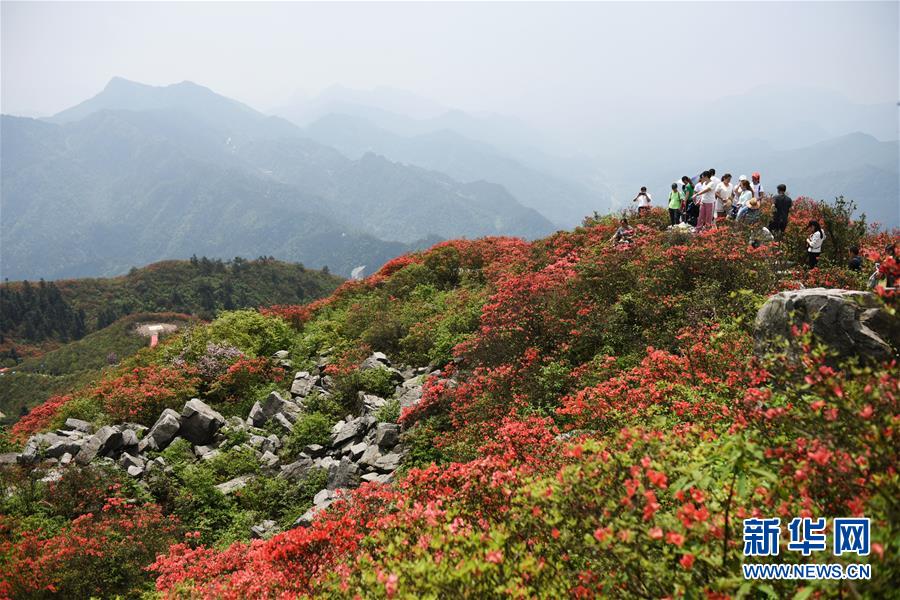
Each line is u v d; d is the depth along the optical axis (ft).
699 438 14.60
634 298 37.35
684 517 9.55
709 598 8.84
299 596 16.38
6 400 364.79
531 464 19.20
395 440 37.63
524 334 39.37
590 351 36.42
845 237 46.32
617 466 11.73
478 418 32.78
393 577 11.36
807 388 10.89
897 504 8.31
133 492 37.55
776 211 46.52
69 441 44.11
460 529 13.94
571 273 43.68
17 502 34.47
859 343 18.93
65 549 27.43
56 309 627.05
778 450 10.84
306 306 94.63
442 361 49.47
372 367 51.55
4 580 25.53
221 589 20.38
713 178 51.60
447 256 82.17
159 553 29.45
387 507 22.15
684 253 37.60
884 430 9.16
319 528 19.88
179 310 621.31
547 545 12.66
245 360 60.13
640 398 22.62
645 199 64.90
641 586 9.86
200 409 47.73
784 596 8.96
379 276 92.53
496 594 11.29
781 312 21.67
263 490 37.99
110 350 443.73
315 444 42.63
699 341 26.58
